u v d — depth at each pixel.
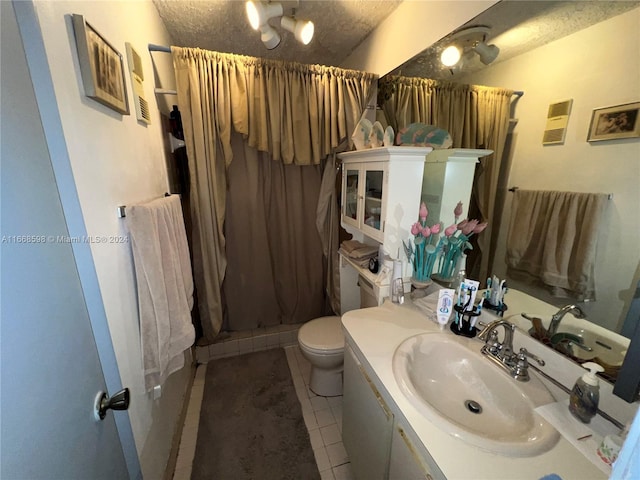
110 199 0.90
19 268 0.52
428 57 1.39
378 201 1.43
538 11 0.90
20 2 0.57
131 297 1.00
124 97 1.03
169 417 1.43
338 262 2.22
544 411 0.75
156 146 1.52
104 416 0.79
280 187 2.24
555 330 0.89
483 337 1.01
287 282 2.44
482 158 1.16
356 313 1.31
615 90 0.71
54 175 0.66
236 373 2.06
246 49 2.14
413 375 0.97
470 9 1.14
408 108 1.57
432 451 0.66
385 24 1.70
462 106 1.24
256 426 1.63
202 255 1.85
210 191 1.77
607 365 0.75
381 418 0.94
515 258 1.04
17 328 0.50
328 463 1.42
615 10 0.70
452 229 1.25
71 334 0.67
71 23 0.73
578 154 0.81
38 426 0.53
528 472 0.61
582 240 0.81
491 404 0.90
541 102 0.91
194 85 1.56
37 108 0.61
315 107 1.76
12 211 0.51
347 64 2.26
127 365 0.95
